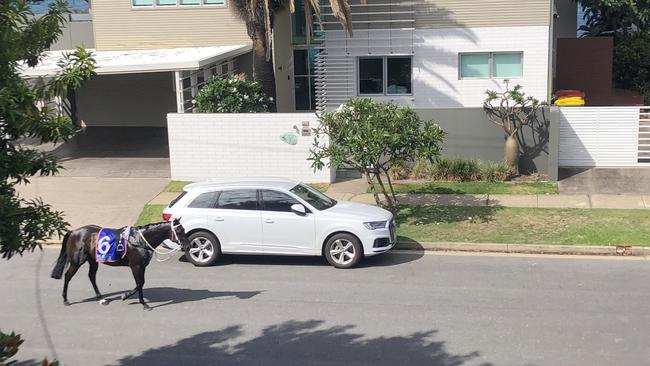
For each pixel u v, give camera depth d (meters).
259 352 10.38
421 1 23.86
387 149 16.84
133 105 28.98
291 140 20.34
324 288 13.14
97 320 11.83
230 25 26.62
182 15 26.70
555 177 19.75
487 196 18.77
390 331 10.98
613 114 20.28
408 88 24.67
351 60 24.62
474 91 24.11
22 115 6.83
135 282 13.31
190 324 11.55
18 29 7.32
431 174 20.33
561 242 15.21
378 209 14.88
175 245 14.33
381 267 14.34
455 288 12.91
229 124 20.52
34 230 7.36
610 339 10.42
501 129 20.56
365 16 24.20
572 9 32.28
